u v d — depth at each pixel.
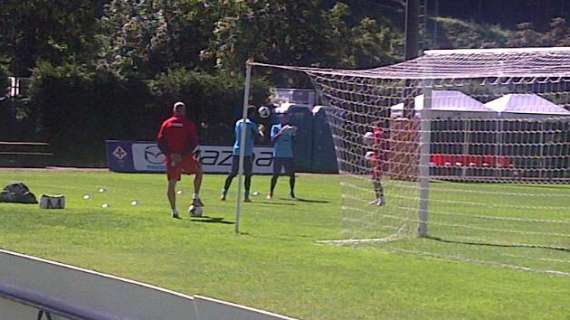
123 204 26.02
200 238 18.41
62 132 51.59
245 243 17.84
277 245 17.73
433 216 26.41
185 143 22.03
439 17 106.75
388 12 108.94
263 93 54.31
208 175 43.00
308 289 13.12
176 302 7.79
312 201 29.48
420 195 21.09
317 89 32.22
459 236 21.19
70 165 49.66
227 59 64.25
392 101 29.23
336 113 29.89
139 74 53.91
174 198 22.14
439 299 12.69
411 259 16.70
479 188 36.88
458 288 13.64
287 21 65.88
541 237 21.62
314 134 51.25
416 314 11.59
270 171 45.31
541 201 33.19
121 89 52.38
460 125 38.69
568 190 37.75
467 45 100.62
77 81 51.62
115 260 15.35
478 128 38.59
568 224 24.92
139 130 53.03
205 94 53.66
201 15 69.19
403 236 20.47
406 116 25.27
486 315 11.70
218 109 53.88
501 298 12.95
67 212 22.14
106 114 52.25
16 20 56.28
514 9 108.44
